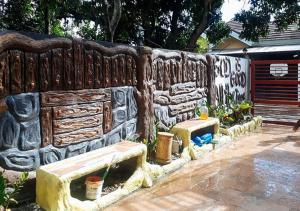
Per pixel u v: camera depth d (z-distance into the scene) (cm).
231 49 1451
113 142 445
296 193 399
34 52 329
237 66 852
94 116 409
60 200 307
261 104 998
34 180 338
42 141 346
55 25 1073
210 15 1097
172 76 572
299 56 1181
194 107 655
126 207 356
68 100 371
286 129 816
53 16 981
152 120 509
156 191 404
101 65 414
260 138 716
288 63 872
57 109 358
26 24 963
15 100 317
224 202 372
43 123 345
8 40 301
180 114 606
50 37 343
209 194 396
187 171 484
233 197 387
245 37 1118
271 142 677
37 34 330
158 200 377
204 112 635
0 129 307
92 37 1035
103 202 352
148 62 495
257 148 627
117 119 449
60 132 364
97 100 412
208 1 984
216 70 734
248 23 1080
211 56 704
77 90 382
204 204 367
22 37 314
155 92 528
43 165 347
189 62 629
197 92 663
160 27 1166
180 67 598
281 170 491
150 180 421
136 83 483
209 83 704
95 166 342
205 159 549
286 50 1125
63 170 323
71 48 369
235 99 847
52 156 358
